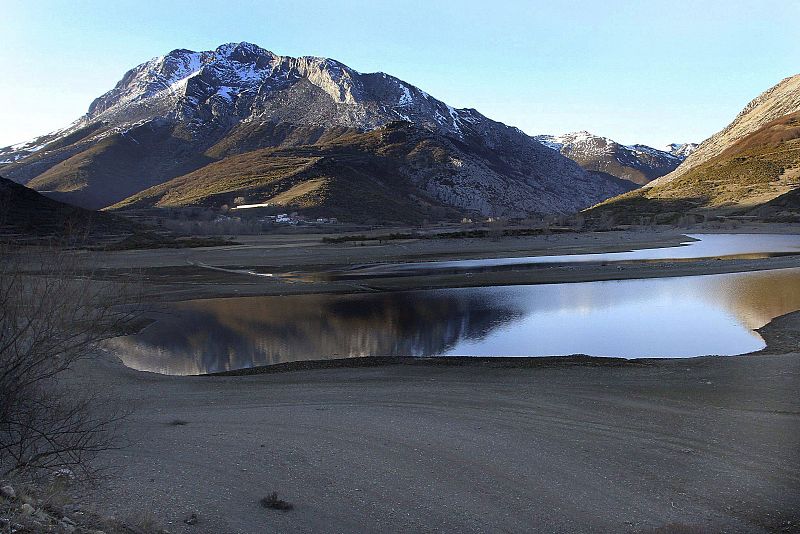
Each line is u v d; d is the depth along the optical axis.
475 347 27.27
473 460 12.50
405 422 15.23
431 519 9.88
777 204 146.00
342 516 9.87
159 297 44.09
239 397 18.62
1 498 7.64
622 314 34.78
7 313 10.17
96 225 86.50
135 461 12.18
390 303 40.69
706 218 141.62
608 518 10.03
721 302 38.03
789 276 49.81
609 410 16.03
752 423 14.73
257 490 10.80
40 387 12.95
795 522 9.92
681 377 19.59
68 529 7.13
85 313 11.56
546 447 13.27
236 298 43.84
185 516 9.34
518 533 9.52
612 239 99.75
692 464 12.26
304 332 31.52
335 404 17.30
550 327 31.52
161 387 20.16
